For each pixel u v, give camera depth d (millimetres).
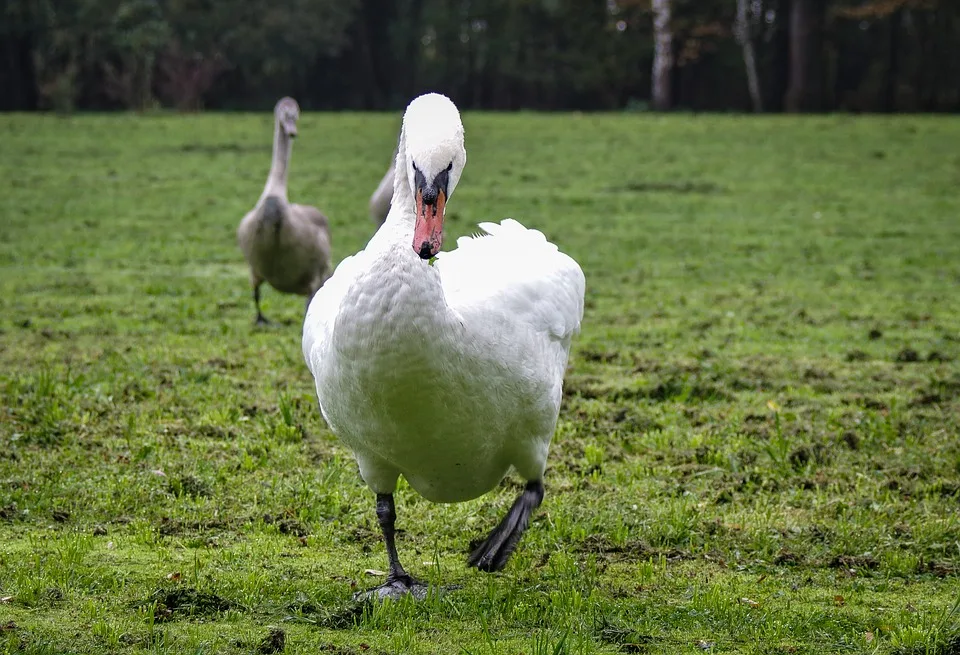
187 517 6309
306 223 11680
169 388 8797
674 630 4992
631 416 8375
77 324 11297
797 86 50562
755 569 5797
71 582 5312
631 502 6648
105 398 8352
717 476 7160
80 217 18734
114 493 6605
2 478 6770
